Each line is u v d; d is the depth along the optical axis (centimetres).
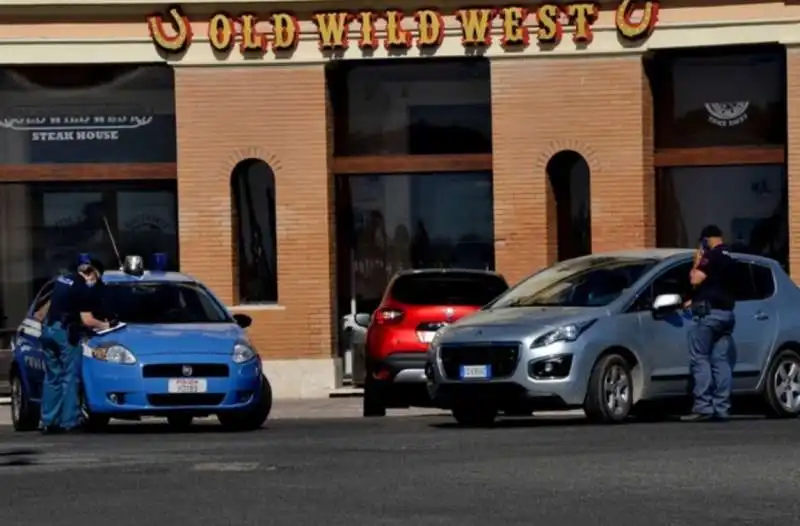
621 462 1717
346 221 3503
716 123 3409
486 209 3456
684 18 3341
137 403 2311
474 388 2267
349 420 2681
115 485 1620
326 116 3441
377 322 2681
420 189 3484
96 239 3534
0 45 3466
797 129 3303
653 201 3416
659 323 2327
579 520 1346
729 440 1950
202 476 1673
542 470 1661
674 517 1353
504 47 3391
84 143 3534
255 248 3494
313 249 3444
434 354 2314
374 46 3419
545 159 3388
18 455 1969
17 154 3538
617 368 2272
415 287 2683
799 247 3303
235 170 3472
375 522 1350
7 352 3512
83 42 3459
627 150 3369
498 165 3403
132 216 3534
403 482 1591
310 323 3441
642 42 3356
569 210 3441
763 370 2442
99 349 2338
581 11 3366
